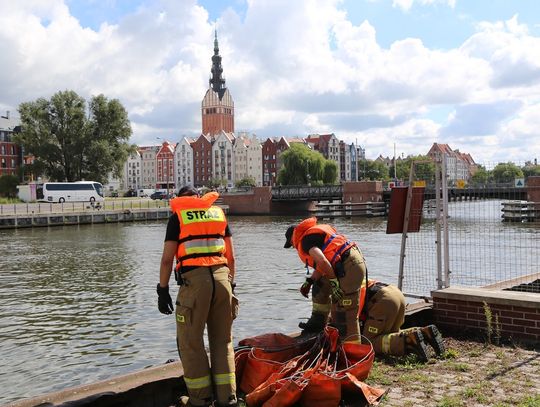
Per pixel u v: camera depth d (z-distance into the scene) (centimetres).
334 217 7025
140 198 10550
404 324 711
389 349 623
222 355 468
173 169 17575
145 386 489
